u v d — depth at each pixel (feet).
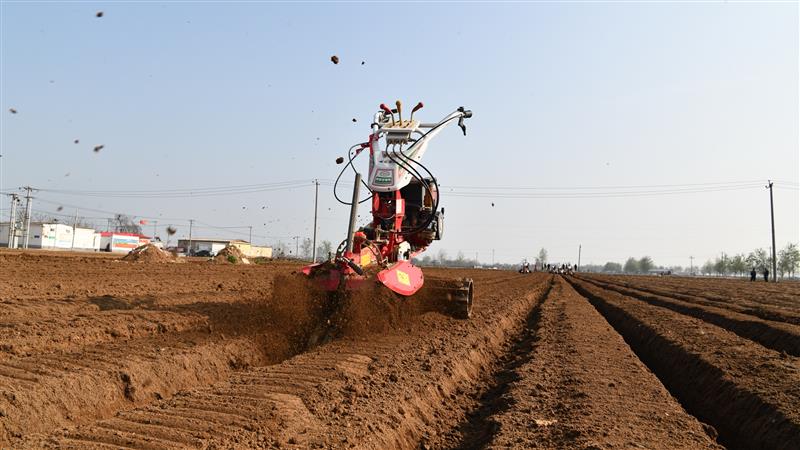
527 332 48.65
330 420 17.81
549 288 128.67
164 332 29.96
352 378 22.50
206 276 76.64
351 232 31.14
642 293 119.75
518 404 22.43
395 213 35.63
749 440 23.67
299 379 21.58
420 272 35.55
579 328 45.85
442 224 41.57
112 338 27.68
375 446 16.63
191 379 23.43
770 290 140.36
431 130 37.58
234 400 18.53
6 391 16.90
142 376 21.30
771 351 37.04
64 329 27.14
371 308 32.37
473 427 21.50
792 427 21.52
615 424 19.77
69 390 18.52
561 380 26.71
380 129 36.06
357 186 31.81
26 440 14.57
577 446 17.28
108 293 47.65
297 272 31.78
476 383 28.73
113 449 14.20
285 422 16.93
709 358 34.35
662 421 20.63
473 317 44.91
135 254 105.91
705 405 29.58
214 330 30.58
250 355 27.68
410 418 20.25
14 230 214.07
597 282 191.62
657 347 43.73
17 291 45.01
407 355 27.89
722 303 87.04
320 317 31.78
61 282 54.49
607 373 28.27
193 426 16.05
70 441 14.57
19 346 23.52
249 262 137.80
